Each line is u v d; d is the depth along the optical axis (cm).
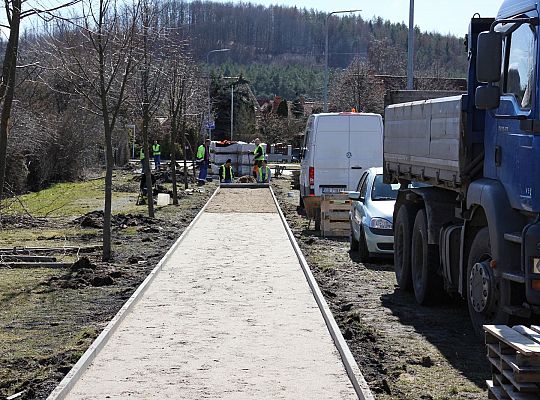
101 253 1703
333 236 2069
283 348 898
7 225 2230
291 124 8081
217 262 1581
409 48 2355
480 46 855
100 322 1048
